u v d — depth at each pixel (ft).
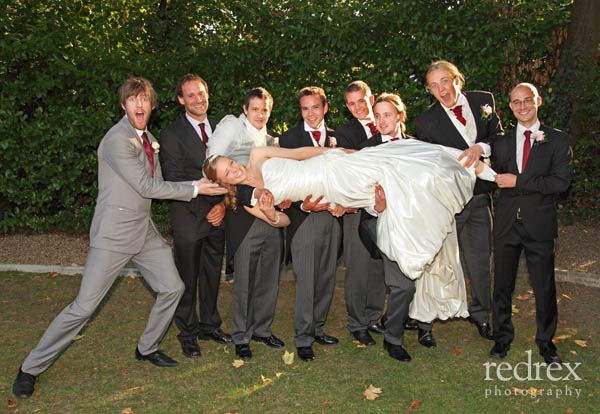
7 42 19.60
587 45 20.72
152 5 20.84
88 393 10.91
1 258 19.61
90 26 21.01
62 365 12.15
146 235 11.61
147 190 11.02
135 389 11.08
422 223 11.23
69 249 20.67
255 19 19.79
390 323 12.44
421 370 11.83
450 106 13.01
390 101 12.37
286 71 20.86
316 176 11.67
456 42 19.79
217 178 11.69
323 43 20.16
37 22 19.69
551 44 20.98
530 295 16.37
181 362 12.37
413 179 11.27
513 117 20.74
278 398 10.68
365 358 12.50
